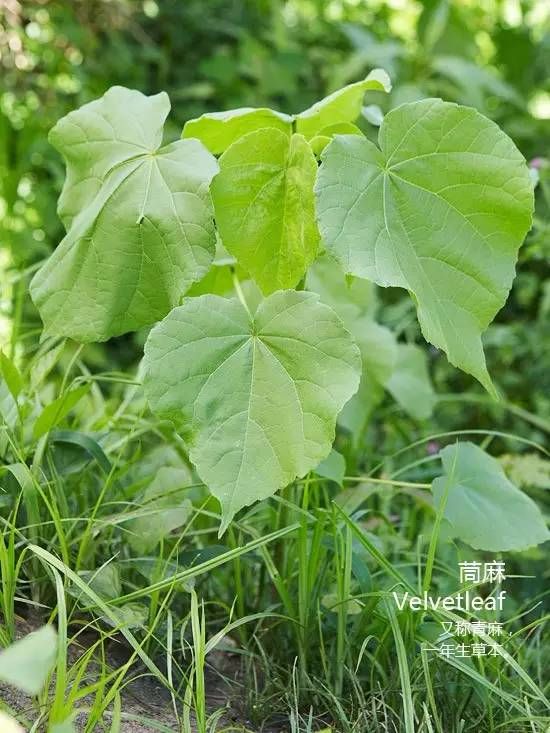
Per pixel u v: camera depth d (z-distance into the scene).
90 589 0.41
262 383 0.41
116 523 0.48
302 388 0.41
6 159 1.07
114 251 0.45
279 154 0.45
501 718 0.47
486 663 0.48
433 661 0.47
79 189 0.48
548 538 0.50
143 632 0.47
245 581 0.55
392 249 0.41
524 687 0.49
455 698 0.47
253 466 0.40
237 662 0.52
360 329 0.71
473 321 0.43
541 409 0.95
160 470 0.52
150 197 0.45
